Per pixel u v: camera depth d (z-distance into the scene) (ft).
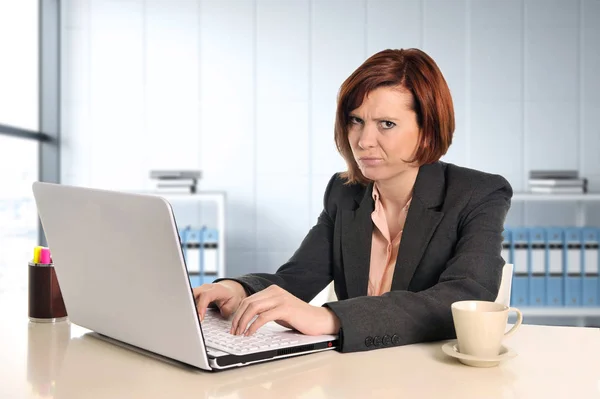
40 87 12.75
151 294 3.10
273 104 12.80
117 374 3.05
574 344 3.58
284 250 12.87
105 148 12.87
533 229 11.20
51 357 3.35
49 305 4.15
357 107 4.21
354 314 3.45
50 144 12.79
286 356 3.26
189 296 2.90
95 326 3.71
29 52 12.53
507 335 3.30
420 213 4.46
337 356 3.34
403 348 3.49
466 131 12.62
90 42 12.83
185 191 11.90
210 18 12.78
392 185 4.63
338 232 4.87
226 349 3.13
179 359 3.11
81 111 12.84
